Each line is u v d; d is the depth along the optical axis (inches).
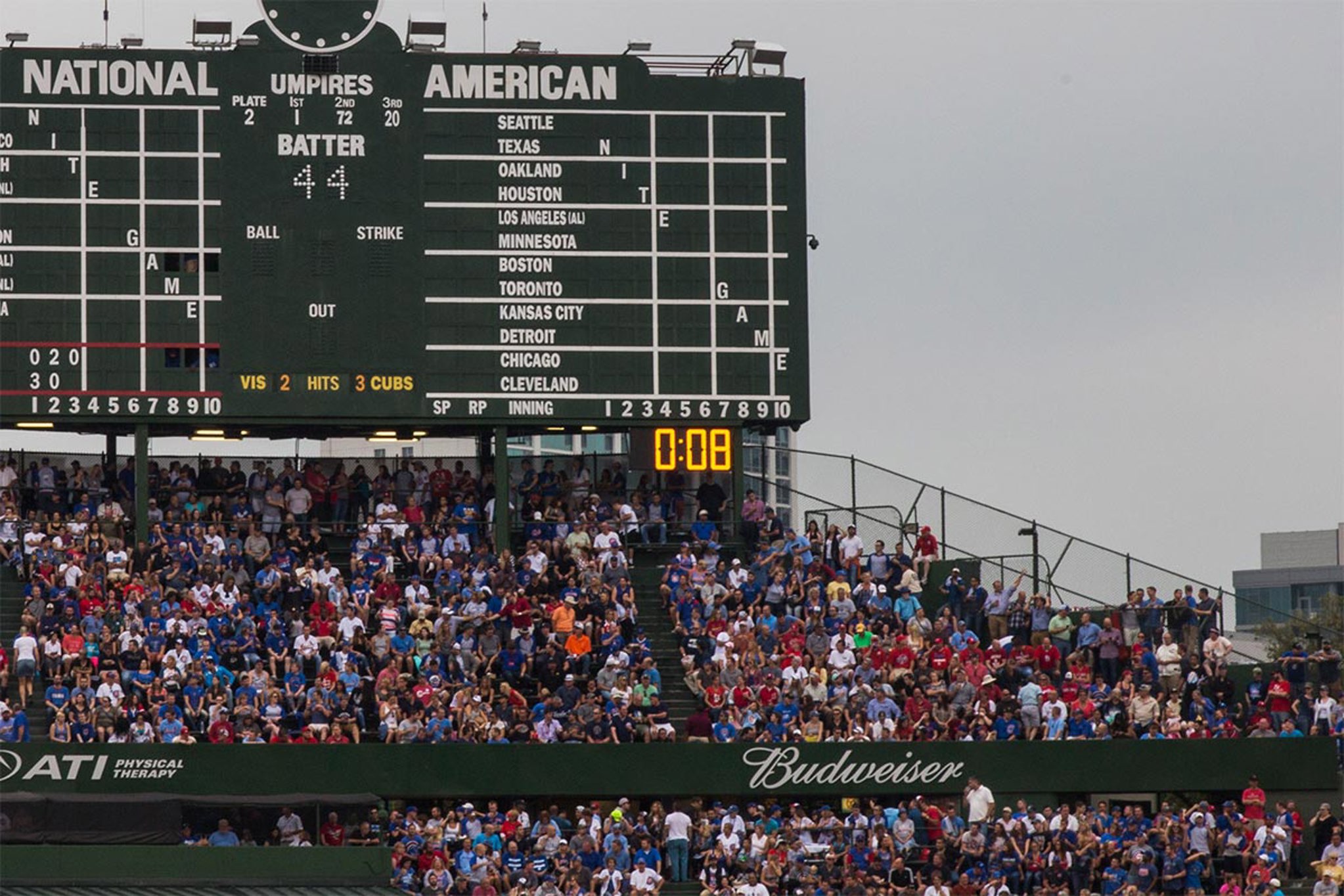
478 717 5167.3
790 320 5565.9
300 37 5447.8
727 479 6072.8
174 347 5364.2
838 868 4972.9
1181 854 5064.0
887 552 6003.9
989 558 6018.7
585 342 5502.0
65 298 5324.8
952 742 5236.2
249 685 5142.7
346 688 5172.2
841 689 5369.1
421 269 5462.6
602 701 5310.0
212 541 5526.6
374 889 4719.5
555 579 5605.3
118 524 5536.4
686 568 5674.2
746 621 5561.0
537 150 5506.9
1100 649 5639.8
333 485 5905.5
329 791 5000.0
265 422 5398.6
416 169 5467.5
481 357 5472.4
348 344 5428.2
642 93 5541.3
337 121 5447.8
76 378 5319.9
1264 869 5032.0
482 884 4795.8
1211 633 5713.6
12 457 5890.8
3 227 5315.0
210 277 5388.8
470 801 5147.6
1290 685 5590.6
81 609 5275.6
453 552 5659.5
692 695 5487.2
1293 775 5349.4
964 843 5014.8
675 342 5531.5
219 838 4832.7
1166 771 5295.3
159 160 5383.9
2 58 5334.6
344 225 5442.9
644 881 4886.8
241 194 5408.5
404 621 5457.7
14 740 4909.0
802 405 5561.0
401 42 5477.4
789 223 5570.9
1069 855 5019.7
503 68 5502.0
